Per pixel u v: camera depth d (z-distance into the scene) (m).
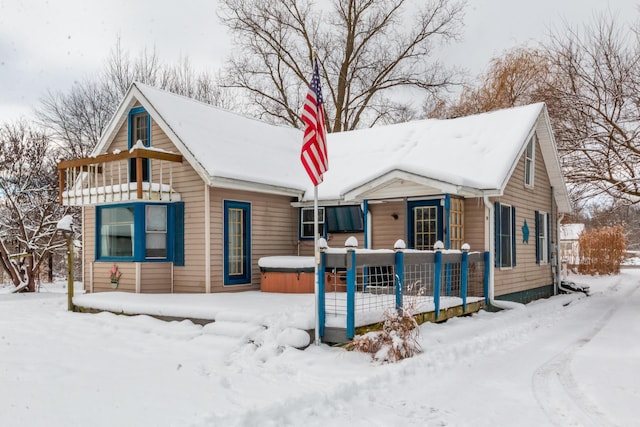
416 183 11.66
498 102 26.09
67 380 5.79
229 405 5.11
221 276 12.41
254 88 28.97
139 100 13.35
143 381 5.87
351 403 5.55
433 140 14.67
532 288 14.98
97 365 6.63
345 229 14.01
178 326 9.09
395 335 7.21
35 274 18.45
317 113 8.34
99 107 26.34
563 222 29.59
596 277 26.17
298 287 12.09
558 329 10.43
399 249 8.32
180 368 6.57
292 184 13.92
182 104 14.27
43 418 4.52
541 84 22.77
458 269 11.98
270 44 28.30
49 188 18.77
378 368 6.62
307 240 14.59
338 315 8.09
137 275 12.27
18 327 9.56
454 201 11.91
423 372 6.72
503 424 4.99
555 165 16.16
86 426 4.38
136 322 9.63
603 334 9.73
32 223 18.66
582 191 17.39
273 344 7.55
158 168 13.21
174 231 12.65
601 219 20.47
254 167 13.49
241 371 6.61
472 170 12.38
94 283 13.43
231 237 12.90
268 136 16.53
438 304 9.49
